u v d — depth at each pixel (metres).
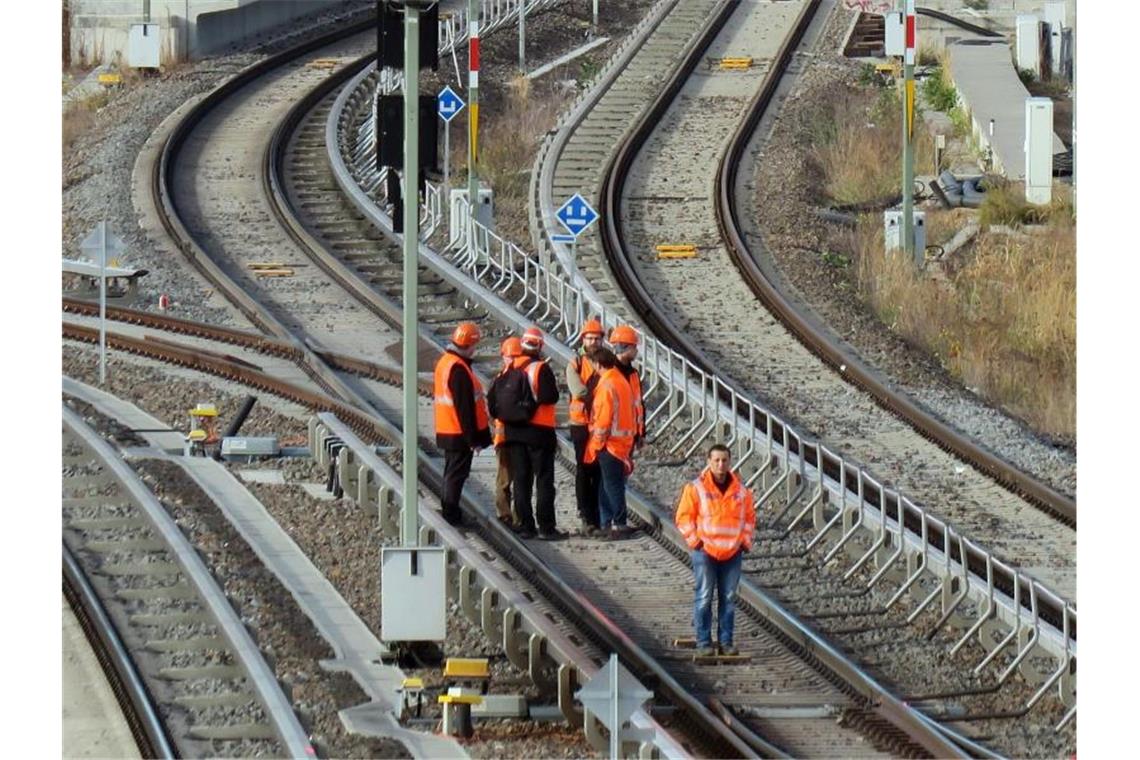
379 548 51.22
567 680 40.12
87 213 94.00
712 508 44.56
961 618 47.16
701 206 93.81
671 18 133.25
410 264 44.09
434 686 42.59
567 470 60.19
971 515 56.28
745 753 37.88
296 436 62.94
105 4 132.88
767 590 49.50
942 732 40.31
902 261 86.12
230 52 133.25
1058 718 42.16
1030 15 128.25
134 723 39.53
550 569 49.19
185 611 46.09
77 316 79.00
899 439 64.00
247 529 52.53
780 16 135.25
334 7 150.88
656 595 49.00
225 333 75.19
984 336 77.12
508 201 98.88
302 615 46.44
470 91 87.12
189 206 95.06
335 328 76.75
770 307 79.25
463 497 55.50
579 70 129.62
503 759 38.34
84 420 62.09
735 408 60.62
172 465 57.91
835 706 41.88
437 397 52.81
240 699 40.78
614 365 52.69
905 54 87.25
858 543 51.84
